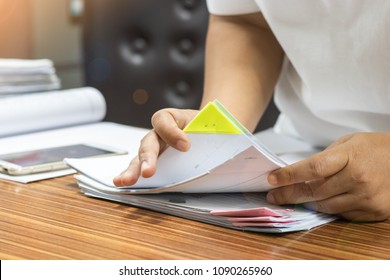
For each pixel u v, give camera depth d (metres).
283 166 0.71
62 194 0.84
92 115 1.33
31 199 0.81
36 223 0.72
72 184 0.89
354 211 0.73
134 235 0.68
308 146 1.13
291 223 0.70
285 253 0.64
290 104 1.10
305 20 0.92
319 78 0.95
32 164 0.94
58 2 2.10
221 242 0.67
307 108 1.08
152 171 0.71
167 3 1.67
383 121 0.97
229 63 1.01
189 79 1.68
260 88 1.00
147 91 1.71
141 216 0.75
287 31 0.94
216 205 0.74
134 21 1.70
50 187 0.87
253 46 1.02
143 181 0.76
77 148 1.05
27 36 2.00
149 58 1.70
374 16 0.85
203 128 0.73
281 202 0.74
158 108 1.71
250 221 0.69
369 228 0.72
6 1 1.89
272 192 0.75
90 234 0.69
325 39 0.91
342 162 0.71
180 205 0.74
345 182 0.71
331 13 0.89
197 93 1.68
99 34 1.72
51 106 1.24
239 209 0.70
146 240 0.67
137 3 1.69
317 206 0.74
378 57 0.87
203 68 1.67
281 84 1.10
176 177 0.76
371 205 0.72
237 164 0.69
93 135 1.21
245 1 1.01
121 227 0.71
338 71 0.92
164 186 0.75
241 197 0.78
